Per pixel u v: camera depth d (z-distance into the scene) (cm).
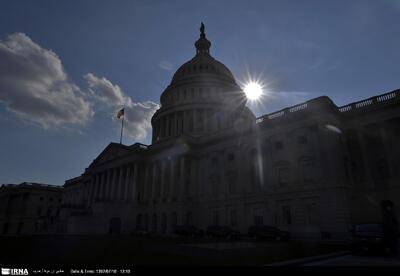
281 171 4359
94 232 5519
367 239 1972
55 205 11600
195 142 6012
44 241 3269
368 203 3641
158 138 8350
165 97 9300
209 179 5491
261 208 4428
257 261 1508
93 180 8150
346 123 4072
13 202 11188
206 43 10231
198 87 8494
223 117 7850
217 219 5059
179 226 4700
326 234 3431
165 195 6200
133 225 6106
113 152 7581
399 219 3353
